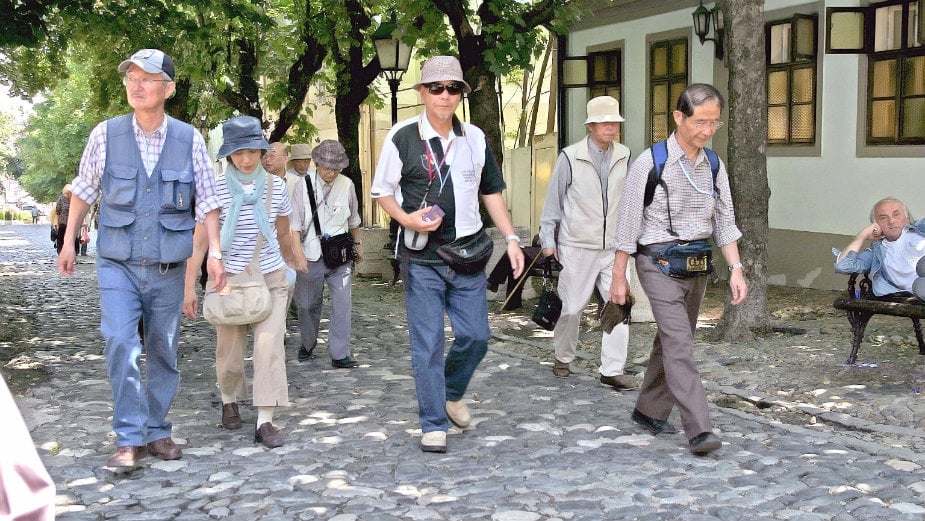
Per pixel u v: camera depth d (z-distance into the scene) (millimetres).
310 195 8891
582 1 17234
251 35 20328
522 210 20953
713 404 7316
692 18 16703
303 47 20516
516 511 4926
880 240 8523
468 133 6152
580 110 19625
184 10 16203
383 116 31219
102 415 7172
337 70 20016
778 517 4777
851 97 13945
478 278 6184
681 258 5934
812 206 14664
